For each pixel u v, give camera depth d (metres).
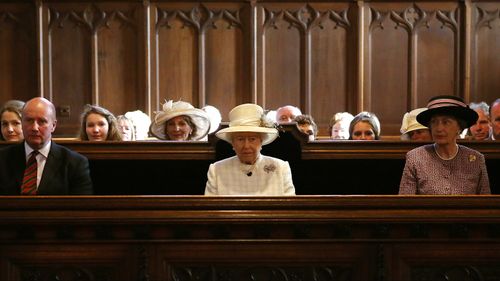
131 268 5.34
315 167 8.56
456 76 16.33
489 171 8.53
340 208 5.32
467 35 16.22
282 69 16.22
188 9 16.11
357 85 16.16
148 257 5.34
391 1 16.20
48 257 5.36
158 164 8.52
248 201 5.31
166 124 10.02
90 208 5.30
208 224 5.30
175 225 5.32
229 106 16.22
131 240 5.34
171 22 16.14
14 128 10.05
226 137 7.33
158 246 5.35
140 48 16.11
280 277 5.39
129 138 11.29
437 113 7.27
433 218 5.30
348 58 16.25
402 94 16.31
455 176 7.29
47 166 7.23
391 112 16.31
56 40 16.11
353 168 8.59
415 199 5.31
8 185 7.29
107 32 16.12
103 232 5.33
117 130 9.76
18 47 16.09
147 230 5.32
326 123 16.25
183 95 16.19
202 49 16.17
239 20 16.16
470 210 5.32
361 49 16.11
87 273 5.36
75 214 5.29
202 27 16.14
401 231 5.36
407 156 7.52
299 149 8.38
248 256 5.36
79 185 7.27
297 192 8.63
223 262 5.37
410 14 16.25
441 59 16.31
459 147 7.39
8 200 5.28
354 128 10.32
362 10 16.11
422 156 7.39
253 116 7.16
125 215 5.29
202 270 5.38
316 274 5.38
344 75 16.28
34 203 5.29
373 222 5.31
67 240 5.34
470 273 5.39
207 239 5.35
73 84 16.12
